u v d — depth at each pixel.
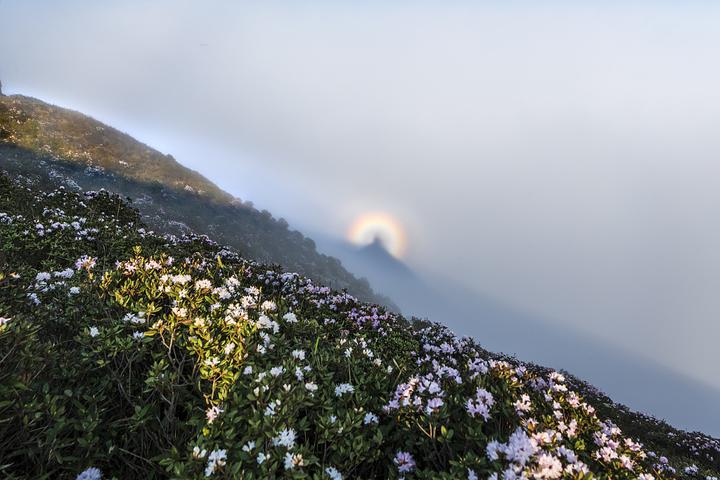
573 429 3.39
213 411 2.62
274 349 3.83
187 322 3.64
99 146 56.59
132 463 2.54
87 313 4.10
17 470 2.28
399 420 3.12
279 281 8.18
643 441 10.32
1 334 2.73
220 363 3.08
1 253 6.14
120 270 5.01
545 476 2.38
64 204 11.50
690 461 9.62
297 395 2.79
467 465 2.51
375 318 7.75
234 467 2.07
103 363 3.02
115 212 12.47
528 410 3.49
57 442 2.33
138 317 3.74
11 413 2.39
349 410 3.00
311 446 2.64
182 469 2.10
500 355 13.58
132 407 3.08
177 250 8.67
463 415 3.25
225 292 4.75
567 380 13.96
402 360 4.89
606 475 2.98
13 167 25.47
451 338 9.25
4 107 47.88
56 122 54.12
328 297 8.30
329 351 4.45
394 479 2.54
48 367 3.01
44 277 4.89
